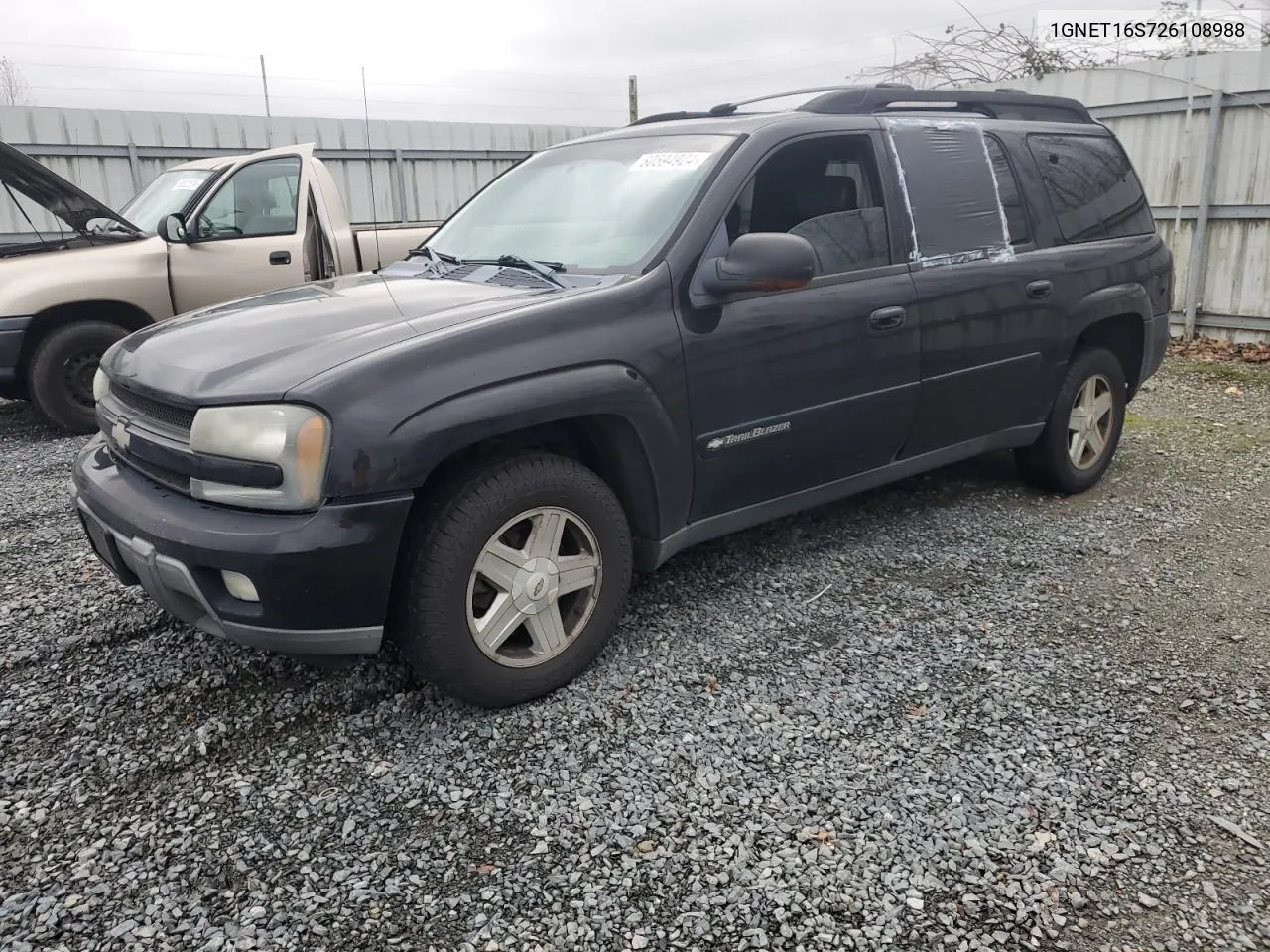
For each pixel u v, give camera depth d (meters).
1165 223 9.20
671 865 2.31
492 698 2.91
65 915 2.14
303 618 2.59
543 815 2.49
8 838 2.40
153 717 2.94
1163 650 3.35
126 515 2.77
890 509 4.78
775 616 3.59
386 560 2.61
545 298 3.04
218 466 2.58
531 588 2.92
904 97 4.14
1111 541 4.34
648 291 3.13
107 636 3.45
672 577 3.94
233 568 2.53
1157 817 2.48
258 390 2.56
